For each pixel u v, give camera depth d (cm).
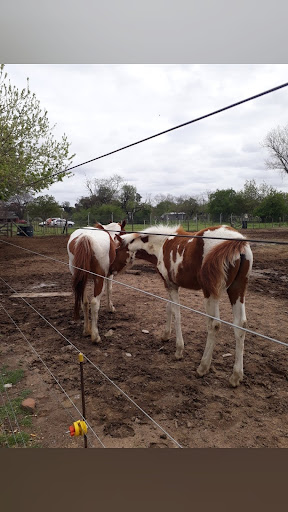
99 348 451
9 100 1215
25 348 454
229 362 402
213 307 352
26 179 1212
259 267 1105
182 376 373
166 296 700
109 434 281
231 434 277
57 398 336
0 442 273
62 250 1521
